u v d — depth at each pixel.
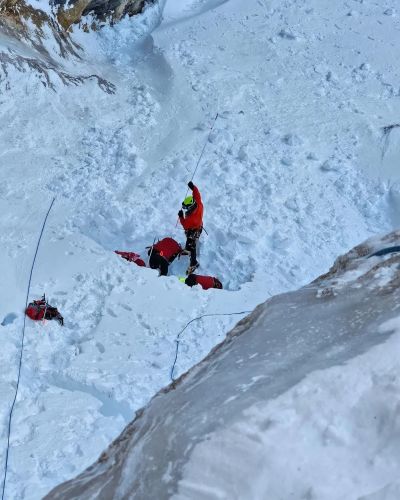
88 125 14.65
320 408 2.08
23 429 7.08
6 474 6.43
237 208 12.91
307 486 1.89
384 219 13.58
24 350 8.62
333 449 1.98
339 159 14.50
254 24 18.50
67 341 9.12
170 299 10.02
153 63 17.14
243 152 14.16
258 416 2.12
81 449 6.82
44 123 14.27
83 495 2.45
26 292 9.88
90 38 17.97
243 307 10.19
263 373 2.40
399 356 2.16
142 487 2.17
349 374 2.16
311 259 12.17
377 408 2.02
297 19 18.77
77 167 13.44
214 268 11.92
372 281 2.83
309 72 17.02
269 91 16.31
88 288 10.14
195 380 2.70
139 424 2.72
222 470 2.01
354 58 17.50
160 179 13.37
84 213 12.22
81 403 7.61
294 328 2.70
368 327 2.46
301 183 13.85
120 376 8.18
